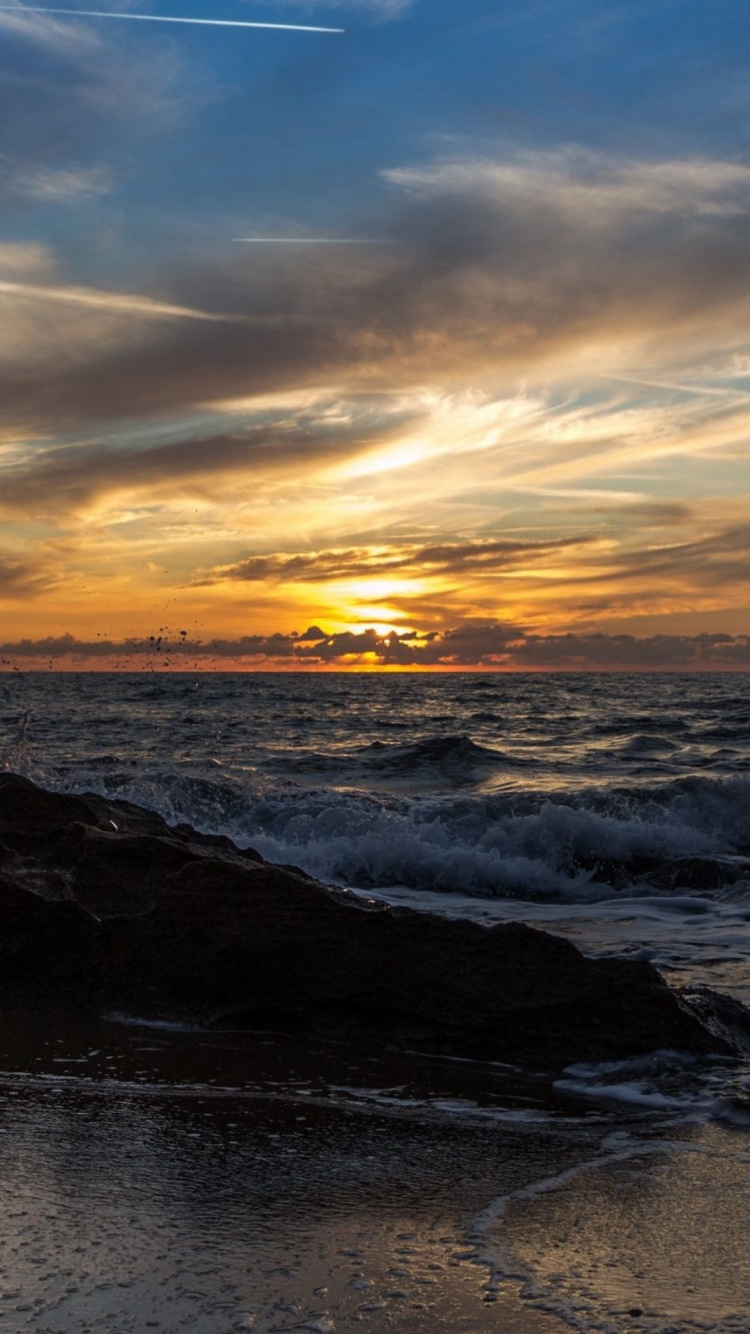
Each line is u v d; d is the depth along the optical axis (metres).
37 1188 3.65
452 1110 4.69
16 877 6.80
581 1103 4.84
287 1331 2.75
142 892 6.81
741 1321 2.84
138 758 21.25
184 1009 6.09
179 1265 3.10
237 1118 4.48
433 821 13.66
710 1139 4.35
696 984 6.93
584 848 12.52
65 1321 2.77
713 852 12.82
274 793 14.76
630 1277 3.10
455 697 59.72
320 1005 5.93
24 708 43.41
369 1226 3.43
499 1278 3.07
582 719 37.84
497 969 5.79
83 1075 5.00
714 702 51.06
